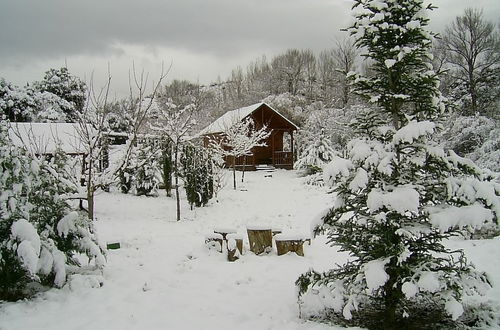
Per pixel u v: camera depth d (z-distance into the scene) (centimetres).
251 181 2261
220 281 620
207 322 468
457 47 2681
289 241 766
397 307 458
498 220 386
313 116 3488
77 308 502
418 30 438
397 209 391
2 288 519
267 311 504
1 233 512
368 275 396
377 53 470
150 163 1667
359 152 418
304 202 1490
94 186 846
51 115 2711
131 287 584
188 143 1379
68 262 603
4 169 520
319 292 452
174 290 577
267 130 3177
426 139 436
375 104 483
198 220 1173
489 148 1822
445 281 401
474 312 470
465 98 2512
